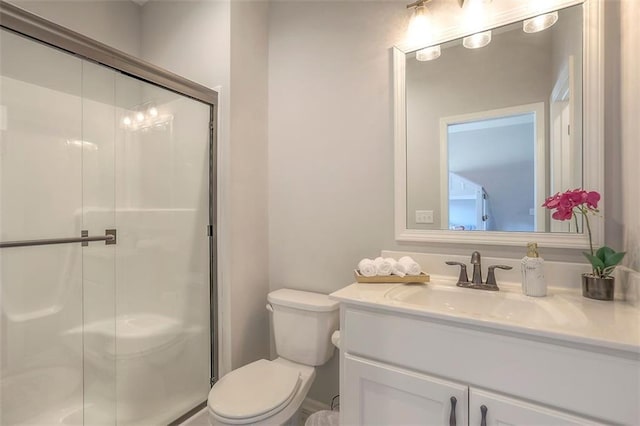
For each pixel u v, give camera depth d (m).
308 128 1.74
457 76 1.35
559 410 0.75
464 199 1.33
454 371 0.87
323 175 1.69
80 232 1.54
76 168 1.54
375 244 1.54
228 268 1.62
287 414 1.17
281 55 1.84
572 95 1.14
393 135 1.48
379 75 1.52
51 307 1.44
